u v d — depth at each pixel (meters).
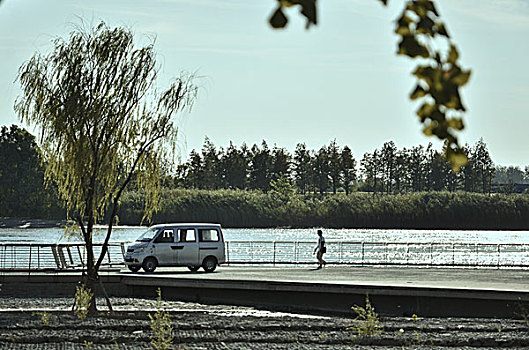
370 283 47.12
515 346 30.94
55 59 41.94
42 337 30.45
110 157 43.16
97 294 54.94
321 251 69.62
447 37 5.75
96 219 43.69
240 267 69.00
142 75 42.84
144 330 33.81
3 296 53.62
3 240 146.88
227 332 33.16
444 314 44.06
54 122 41.41
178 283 52.88
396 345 30.69
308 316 44.12
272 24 5.61
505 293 42.75
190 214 194.38
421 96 5.82
